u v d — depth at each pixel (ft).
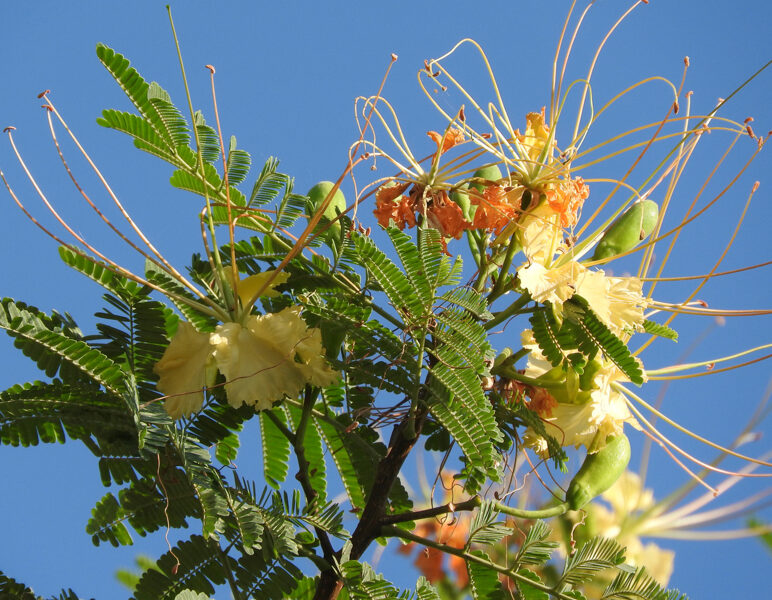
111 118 2.26
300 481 2.26
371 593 2.16
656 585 2.19
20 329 2.10
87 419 2.15
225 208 2.32
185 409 2.15
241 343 2.18
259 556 2.14
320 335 2.20
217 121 2.24
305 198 2.33
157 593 2.11
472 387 2.17
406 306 2.19
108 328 2.21
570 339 2.27
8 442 2.16
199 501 2.14
